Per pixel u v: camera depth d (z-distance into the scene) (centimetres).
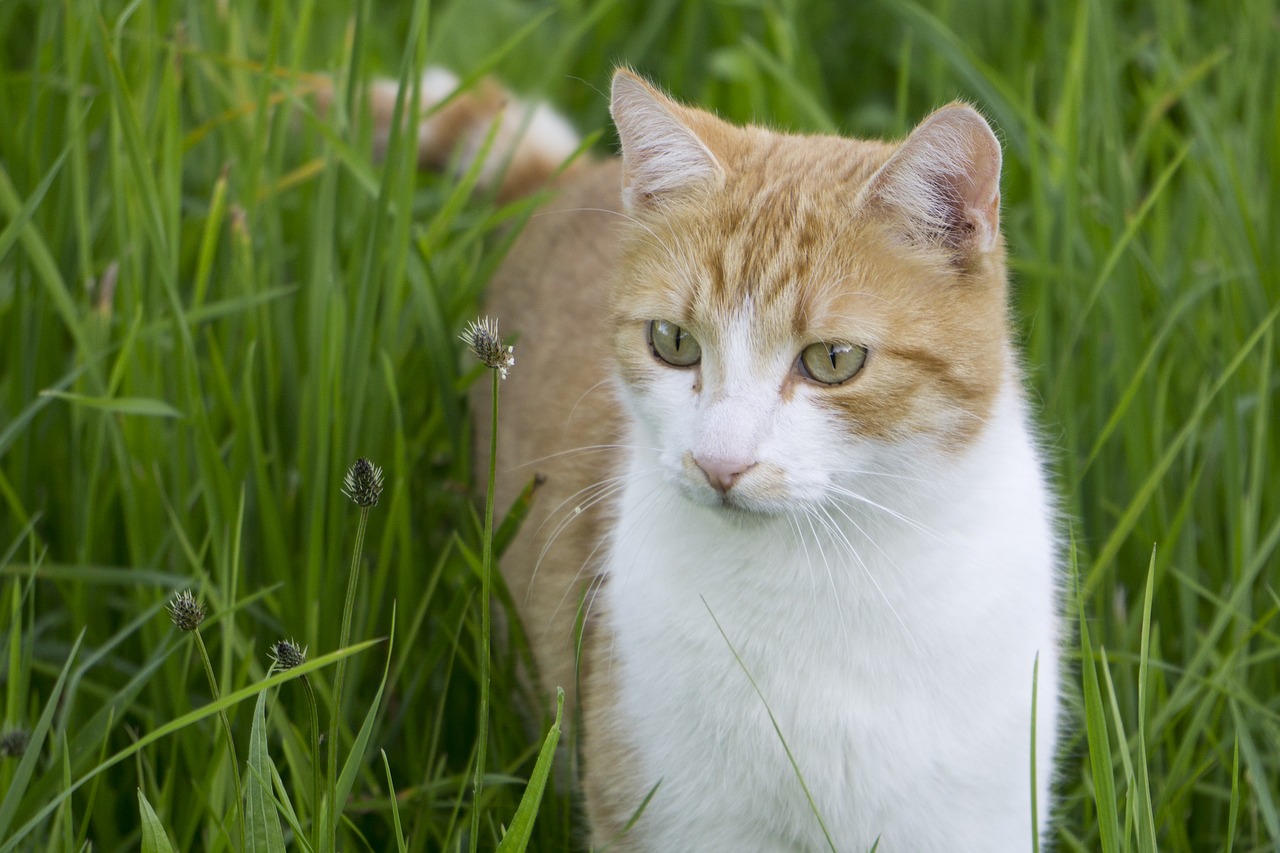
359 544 251
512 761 368
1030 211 491
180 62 434
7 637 354
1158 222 451
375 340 386
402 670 378
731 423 283
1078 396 427
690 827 310
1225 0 536
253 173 398
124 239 385
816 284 286
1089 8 426
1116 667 376
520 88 575
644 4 636
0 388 416
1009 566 292
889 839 300
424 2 370
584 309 400
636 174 315
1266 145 466
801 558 290
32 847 311
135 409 347
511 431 412
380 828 358
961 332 291
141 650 382
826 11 623
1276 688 380
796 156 311
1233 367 363
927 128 282
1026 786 303
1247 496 400
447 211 426
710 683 297
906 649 289
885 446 290
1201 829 369
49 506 406
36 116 414
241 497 350
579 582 348
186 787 347
